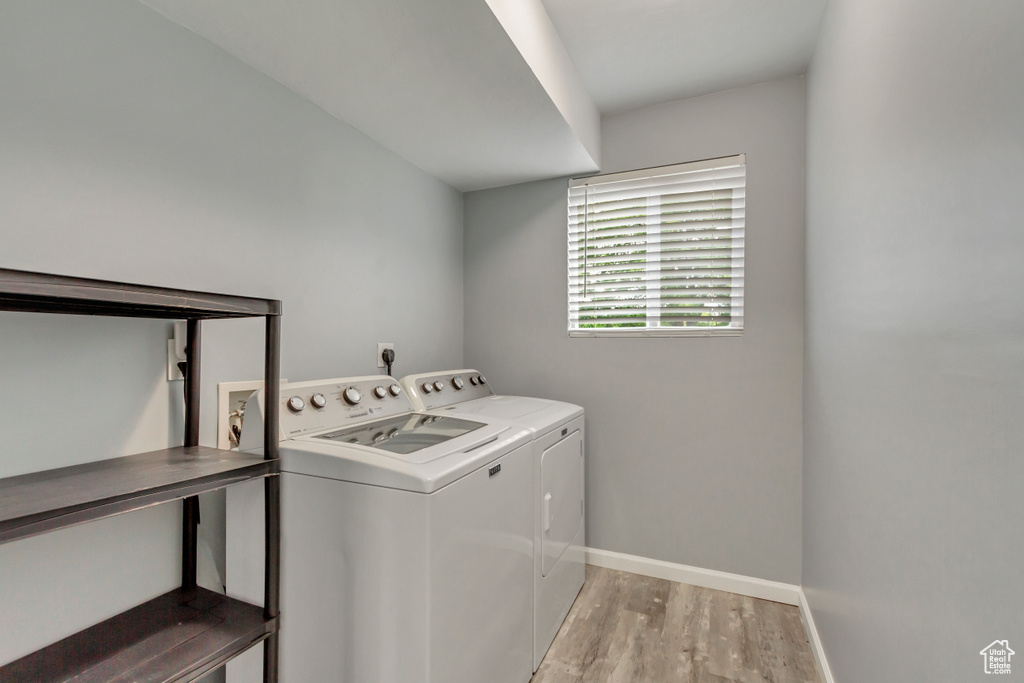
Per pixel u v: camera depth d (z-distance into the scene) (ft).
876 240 3.59
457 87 5.13
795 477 6.77
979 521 2.13
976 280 2.17
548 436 5.74
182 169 4.15
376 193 6.57
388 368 6.70
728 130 7.08
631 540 7.75
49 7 3.30
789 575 6.82
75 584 3.49
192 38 4.21
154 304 2.79
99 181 3.59
